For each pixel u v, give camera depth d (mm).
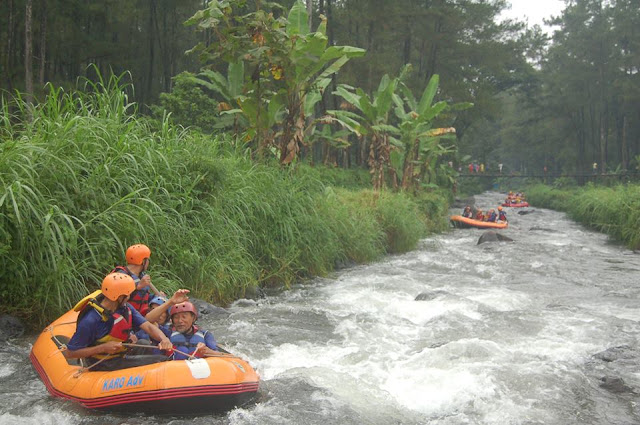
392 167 25516
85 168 8617
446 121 48625
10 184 7574
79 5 28125
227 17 15406
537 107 67875
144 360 5465
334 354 7363
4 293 7379
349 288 11656
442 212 26766
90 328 5297
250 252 11453
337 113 24031
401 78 27078
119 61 31359
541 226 28656
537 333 8477
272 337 7996
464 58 47344
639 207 20688
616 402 5965
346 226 15023
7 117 8656
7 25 25516
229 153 13203
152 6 34312
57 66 33188
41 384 5969
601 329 8695
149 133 10609
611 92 54812
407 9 38594
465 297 10906
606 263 15844
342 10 35594
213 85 17406
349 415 5422
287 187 13422
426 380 6422
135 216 8750
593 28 55625
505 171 91562
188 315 5723
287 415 5355
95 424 5047
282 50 14953
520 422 5438
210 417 5223
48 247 7664
